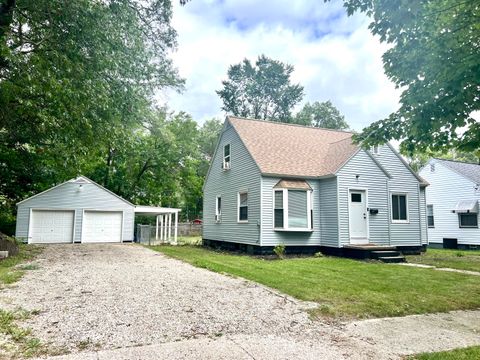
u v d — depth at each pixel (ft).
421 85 18.85
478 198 65.26
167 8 42.65
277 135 55.31
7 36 31.12
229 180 55.62
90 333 13.44
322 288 22.85
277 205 45.39
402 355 12.23
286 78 136.56
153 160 86.84
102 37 35.12
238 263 35.55
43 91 30.55
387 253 40.98
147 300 18.83
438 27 18.26
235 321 15.52
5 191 63.62
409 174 51.90
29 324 14.32
